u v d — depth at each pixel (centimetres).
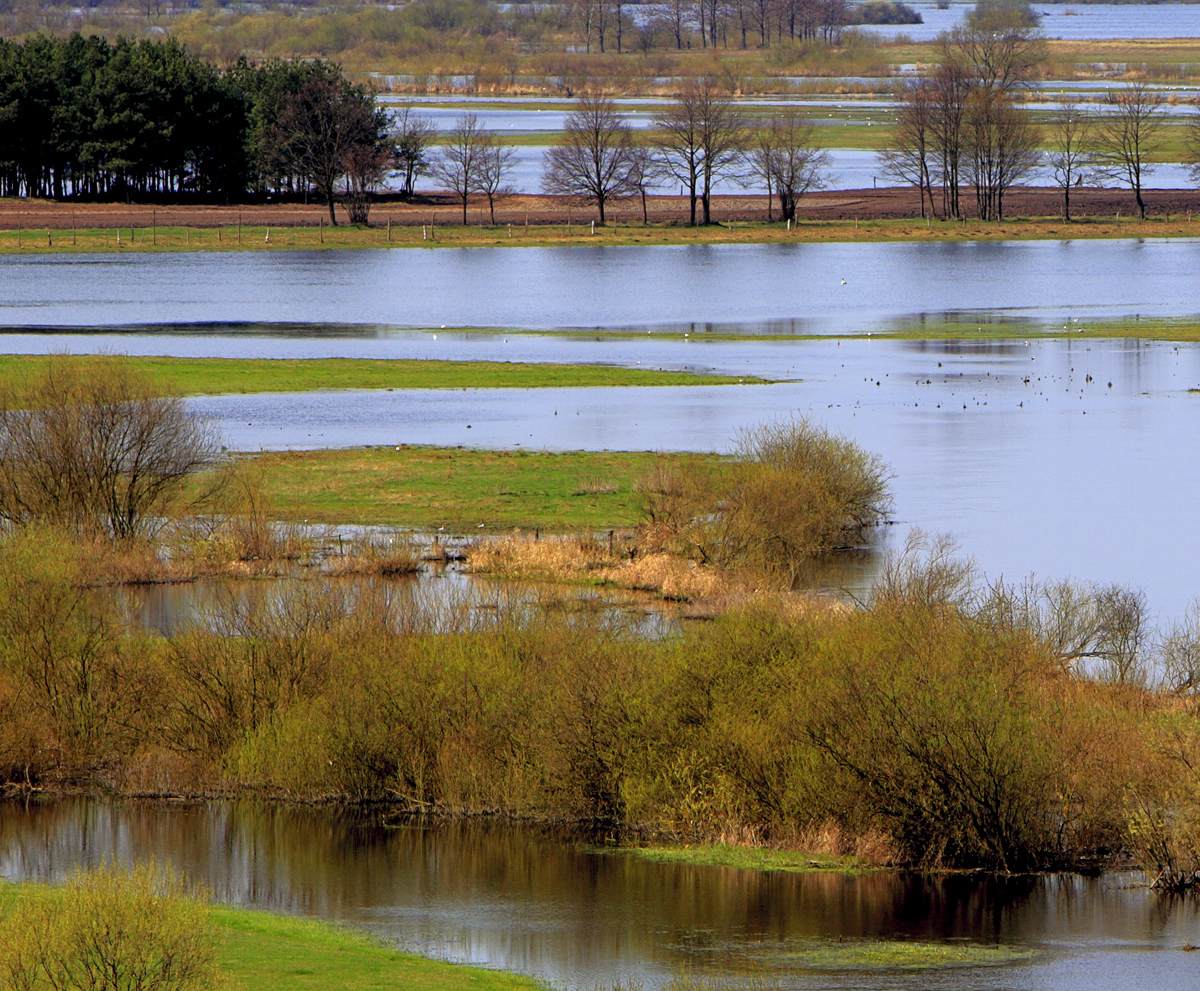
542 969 7019
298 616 10900
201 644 10588
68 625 10762
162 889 6894
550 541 14750
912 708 8838
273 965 6631
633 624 11588
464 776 9762
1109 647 11712
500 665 10150
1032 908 7988
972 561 14050
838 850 8938
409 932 7562
